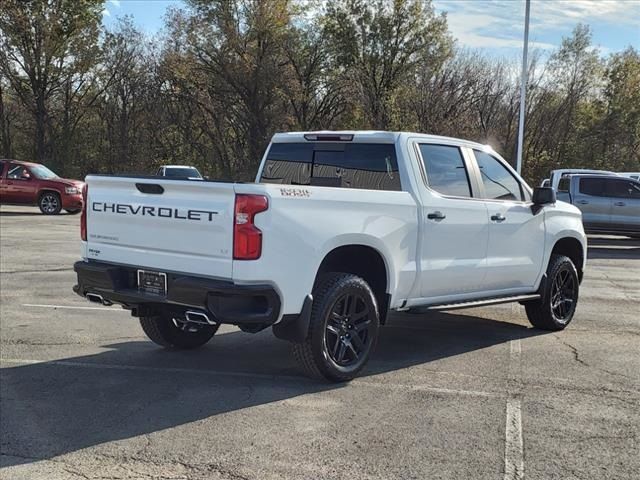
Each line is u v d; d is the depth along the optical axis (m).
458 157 6.46
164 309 5.20
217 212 4.70
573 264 7.80
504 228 6.69
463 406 4.85
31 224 19.28
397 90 41.94
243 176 43.75
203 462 3.83
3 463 3.81
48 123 42.28
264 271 4.66
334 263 5.59
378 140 6.02
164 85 45.31
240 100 43.72
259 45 41.75
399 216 5.60
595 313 8.66
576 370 5.87
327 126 45.06
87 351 6.29
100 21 40.69
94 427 4.36
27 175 22.91
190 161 46.56
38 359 5.98
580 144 45.22
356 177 6.13
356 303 5.42
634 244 19.64
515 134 43.16
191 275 4.86
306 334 4.99
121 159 44.97
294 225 4.81
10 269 11.01
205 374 5.61
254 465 3.80
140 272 5.19
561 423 4.53
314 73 44.19
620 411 4.79
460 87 42.94
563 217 7.65
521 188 7.21
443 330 7.55
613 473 3.76
